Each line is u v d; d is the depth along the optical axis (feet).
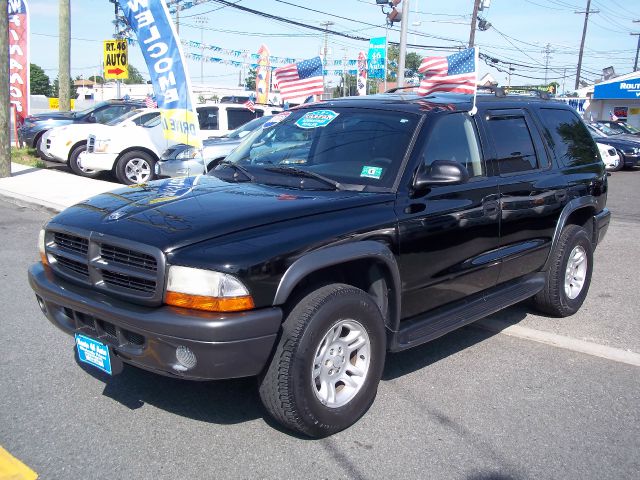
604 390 14.43
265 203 12.21
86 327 12.05
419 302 13.92
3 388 13.64
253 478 10.68
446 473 10.99
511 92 20.08
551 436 12.31
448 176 13.04
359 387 12.32
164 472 10.77
